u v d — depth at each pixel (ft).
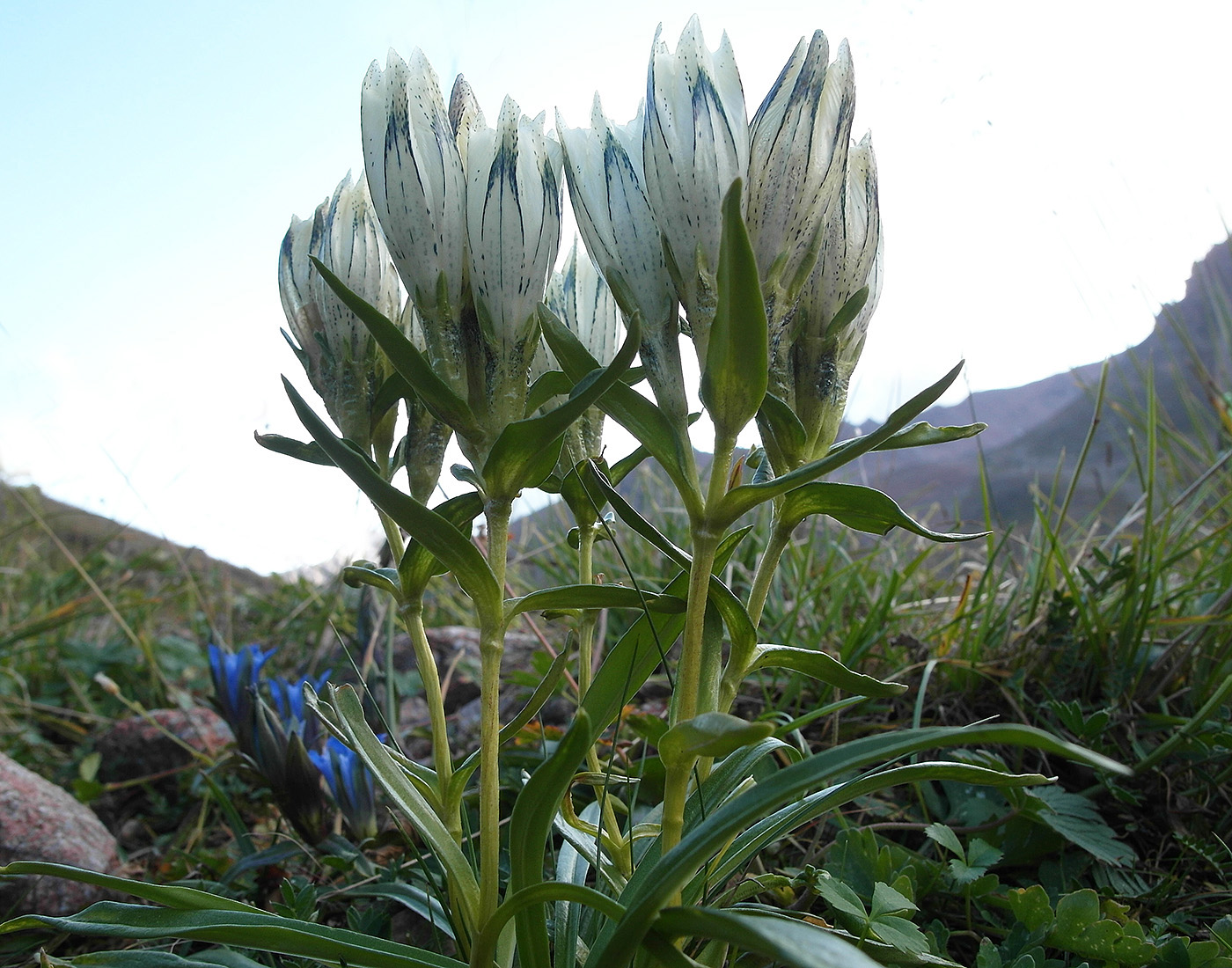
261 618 2.27
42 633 2.03
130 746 1.47
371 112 0.54
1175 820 0.89
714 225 0.51
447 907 0.65
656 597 0.57
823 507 0.57
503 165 0.53
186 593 2.39
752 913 0.60
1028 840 0.86
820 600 1.44
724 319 0.48
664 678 1.28
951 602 1.43
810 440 0.57
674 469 0.53
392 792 0.55
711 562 0.53
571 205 0.56
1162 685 1.06
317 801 0.93
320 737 1.10
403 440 0.66
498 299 0.54
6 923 0.54
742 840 0.59
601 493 0.65
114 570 2.49
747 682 1.24
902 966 0.60
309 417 0.50
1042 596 1.23
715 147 0.51
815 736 1.09
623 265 0.54
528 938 0.52
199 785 1.33
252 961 0.63
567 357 0.54
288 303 0.64
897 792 0.98
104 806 1.41
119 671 1.91
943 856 0.84
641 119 0.55
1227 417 1.59
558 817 0.65
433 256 0.54
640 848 0.66
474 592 0.54
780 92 0.53
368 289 0.61
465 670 1.57
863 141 0.58
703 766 0.63
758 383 0.48
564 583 1.69
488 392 0.55
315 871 0.99
